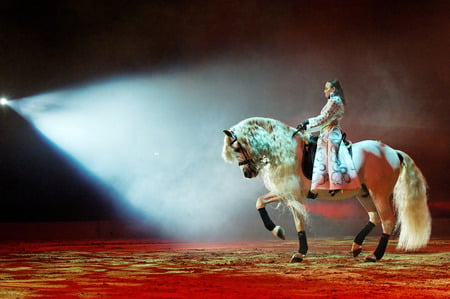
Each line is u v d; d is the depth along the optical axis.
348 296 4.08
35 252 8.64
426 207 6.73
